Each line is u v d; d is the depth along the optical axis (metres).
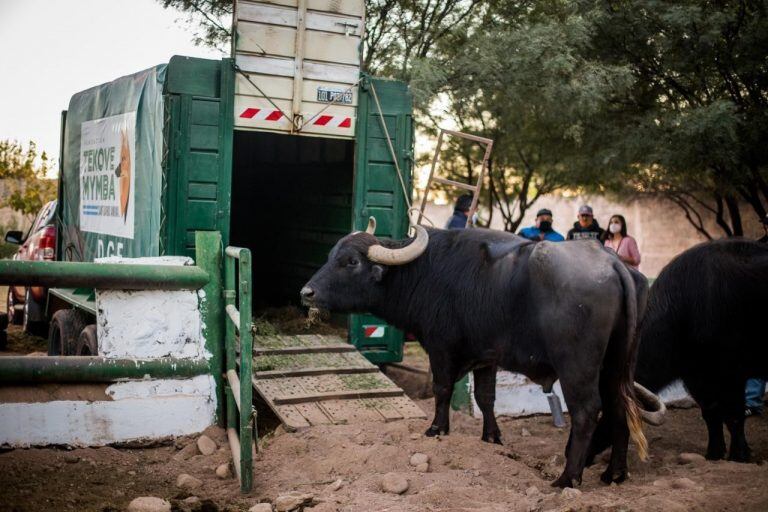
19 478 5.78
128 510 5.21
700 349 7.11
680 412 9.14
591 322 5.57
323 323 9.41
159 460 6.43
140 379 6.70
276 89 8.01
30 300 12.80
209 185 7.79
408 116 8.59
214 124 7.79
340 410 7.06
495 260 6.28
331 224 10.08
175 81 7.66
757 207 13.14
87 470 6.07
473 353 6.54
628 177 14.99
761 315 6.87
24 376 6.32
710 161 12.20
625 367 5.77
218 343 7.01
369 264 6.89
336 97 8.26
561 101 12.27
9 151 24.02
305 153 10.76
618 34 12.75
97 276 6.52
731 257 7.02
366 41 13.65
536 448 7.24
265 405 8.34
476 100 13.73
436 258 6.68
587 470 6.58
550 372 5.98
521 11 13.19
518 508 5.06
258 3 7.89
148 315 6.79
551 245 5.85
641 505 4.95
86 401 6.52
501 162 17.11
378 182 8.51
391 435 6.59
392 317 6.98
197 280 6.88
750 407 8.95
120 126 9.16
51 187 24.06
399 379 10.34
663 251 19.91
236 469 6.01
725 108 10.96
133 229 8.59
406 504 5.20
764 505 5.07
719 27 11.53
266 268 11.88
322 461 6.10
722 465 6.38
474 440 6.41
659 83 13.30
